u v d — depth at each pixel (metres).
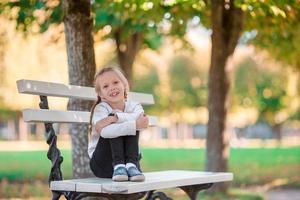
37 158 25.78
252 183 16.66
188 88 58.12
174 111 59.59
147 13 10.92
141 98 7.29
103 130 5.41
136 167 5.41
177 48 16.64
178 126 73.56
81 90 6.45
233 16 12.38
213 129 12.55
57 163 5.72
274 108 56.22
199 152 34.34
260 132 76.31
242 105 56.31
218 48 12.48
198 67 57.91
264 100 55.72
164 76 57.31
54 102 32.59
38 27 12.95
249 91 54.91
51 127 5.80
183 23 13.28
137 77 56.41
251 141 70.69
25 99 36.69
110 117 5.46
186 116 62.25
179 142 63.78
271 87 54.62
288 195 13.95
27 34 13.41
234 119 62.44
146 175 6.07
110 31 14.35
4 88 35.22
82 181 5.33
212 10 12.24
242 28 12.48
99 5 11.20
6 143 52.16
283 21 11.52
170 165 22.97
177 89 58.28
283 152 33.09
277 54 15.82
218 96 12.53
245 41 16.41
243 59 54.06
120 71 5.86
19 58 23.09
